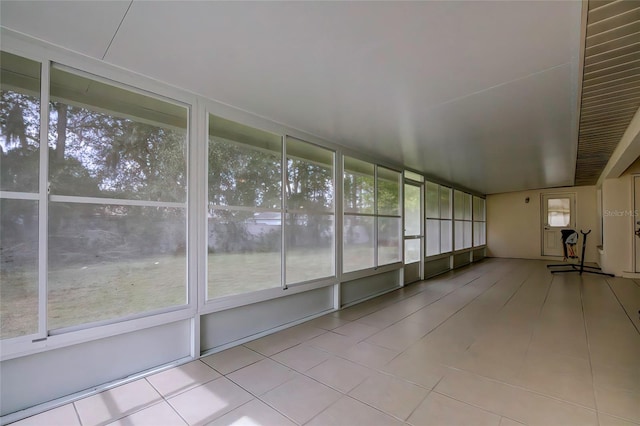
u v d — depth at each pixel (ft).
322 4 5.10
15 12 5.34
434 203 23.68
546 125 11.37
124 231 7.60
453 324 11.89
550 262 30.30
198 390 7.13
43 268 6.37
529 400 6.73
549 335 10.66
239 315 10.17
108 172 7.39
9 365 6.15
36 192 6.32
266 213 10.90
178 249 8.52
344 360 8.73
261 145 10.80
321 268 13.20
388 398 6.83
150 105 8.09
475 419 6.08
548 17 5.42
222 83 8.16
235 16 5.42
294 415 6.23
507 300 15.65
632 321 12.12
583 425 5.87
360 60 6.94
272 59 6.93
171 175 8.45
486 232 35.65
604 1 4.99
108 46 6.46
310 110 10.03
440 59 6.88
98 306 7.15
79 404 6.54
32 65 6.28
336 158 14.02
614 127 11.58
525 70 7.35
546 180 25.26
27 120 6.24
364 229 15.88
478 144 14.10
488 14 5.35
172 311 8.27
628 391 7.04
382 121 11.07
